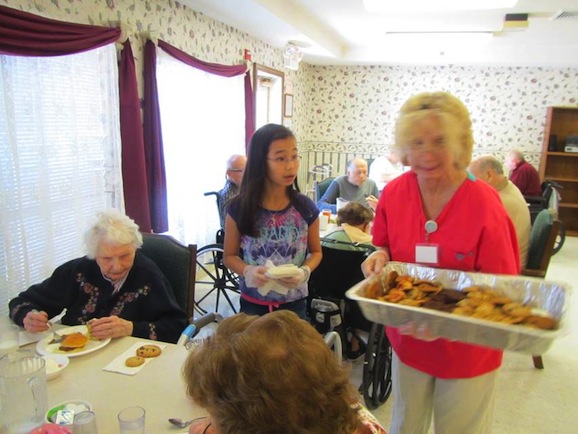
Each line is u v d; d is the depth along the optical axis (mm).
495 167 2793
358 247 2254
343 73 6797
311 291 2408
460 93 6480
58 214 2412
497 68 6301
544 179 6148
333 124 6996
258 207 1684
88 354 1274
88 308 1596
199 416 984
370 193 4223
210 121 4062
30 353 1092
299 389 520
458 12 4059
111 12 2693
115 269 1536
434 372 1284
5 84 2018
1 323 1328
